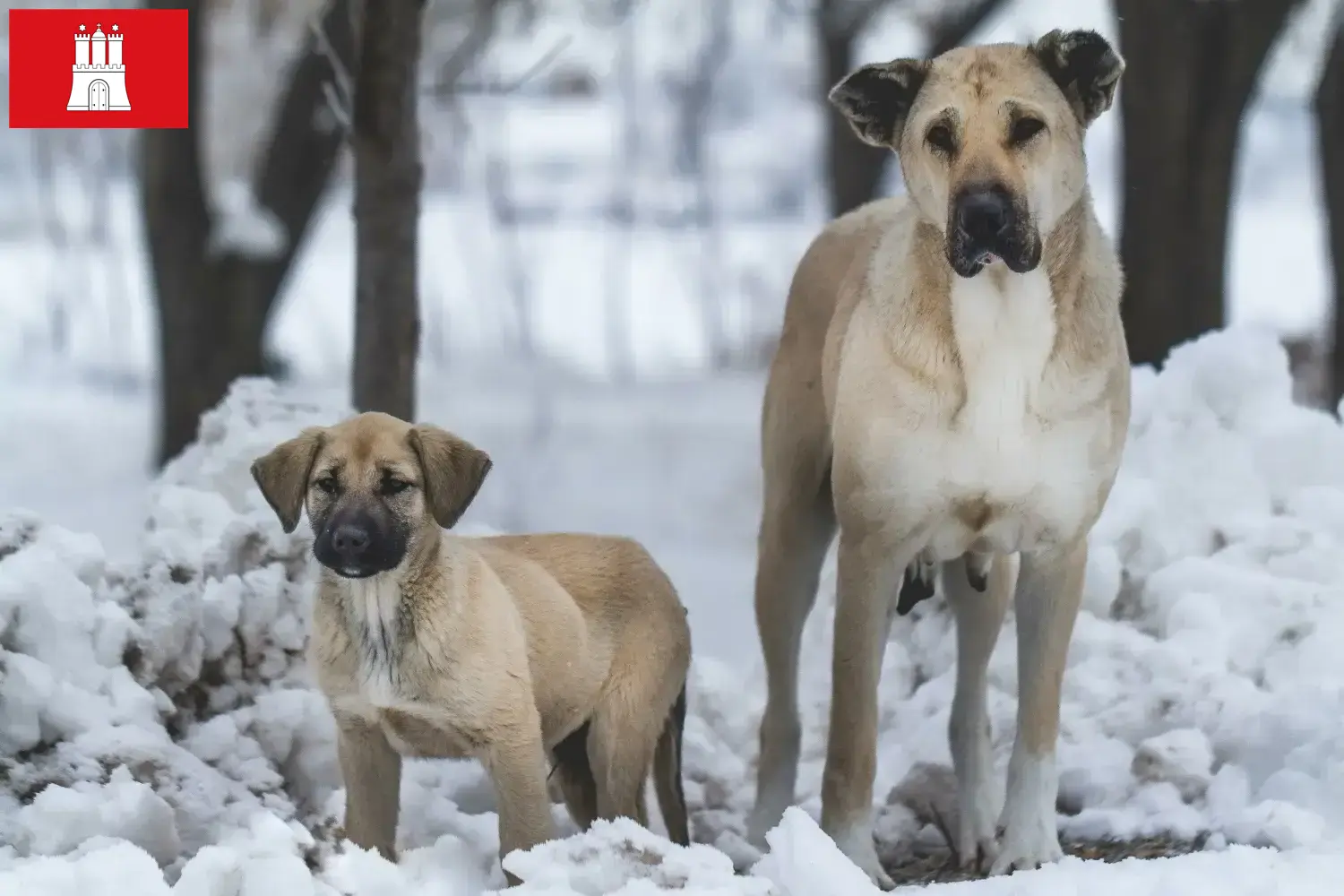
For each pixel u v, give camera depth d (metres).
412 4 14.19
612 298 47.75
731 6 53.34
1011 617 12.57
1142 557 12.85
